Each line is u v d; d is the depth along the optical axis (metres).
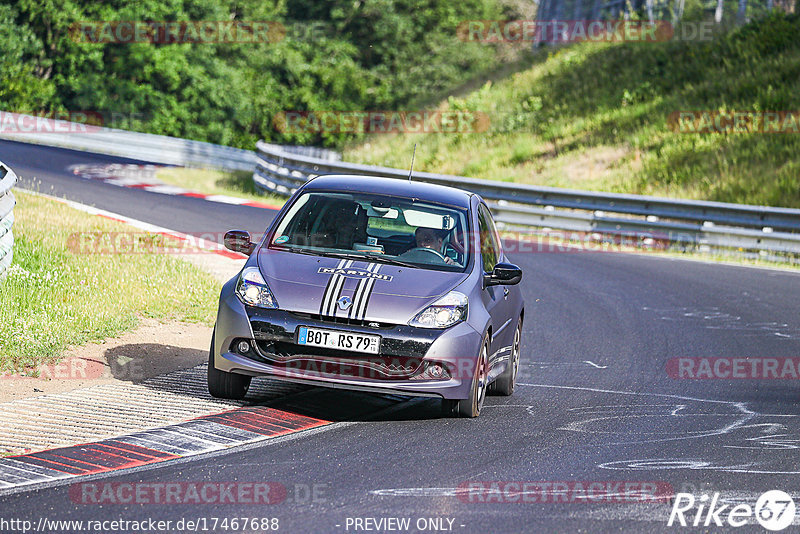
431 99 166.88
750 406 30.47
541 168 113.12
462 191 31.73
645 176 102.88
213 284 44.03
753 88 116.19
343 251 27.55
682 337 42.84
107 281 40.47
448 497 19.50
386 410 27.17
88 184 88.31
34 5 171.38
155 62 177.12
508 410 28.52
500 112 135.88
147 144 126.62
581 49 152.75
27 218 54.59
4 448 21.11
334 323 25.03
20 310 33.59
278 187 99.62
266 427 24.28
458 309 25.86
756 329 45.38
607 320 46.47
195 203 81.44
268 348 25.33
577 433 25.86
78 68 174.88
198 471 20.33
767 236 72.56
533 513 18.75
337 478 20.38
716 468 22.80
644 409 29.42
